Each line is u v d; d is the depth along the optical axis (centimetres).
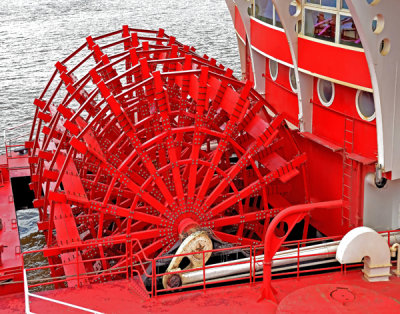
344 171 1598
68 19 7975
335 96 1614
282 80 1972
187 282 1285
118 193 1898
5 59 5728
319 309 1041
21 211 2678
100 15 8156
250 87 1662
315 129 1750
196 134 1706
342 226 1634
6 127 3884
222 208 1770
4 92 4612
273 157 1886
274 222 1119
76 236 1580
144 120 1875
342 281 1195
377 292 1091
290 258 1267
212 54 5600
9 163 2522
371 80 1344
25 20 8056
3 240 1808
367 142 1510
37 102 2238
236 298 1145
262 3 1927
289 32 1630
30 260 2325
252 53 2111
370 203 1538
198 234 1377
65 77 2092
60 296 1201
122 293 1202
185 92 1855
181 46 2392
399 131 1384
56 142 2373
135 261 1666
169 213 1708
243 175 2067
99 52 2247
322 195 1786
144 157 1662
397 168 1420
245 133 2211
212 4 8694
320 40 1548
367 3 1241
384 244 1177
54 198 1614
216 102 1767
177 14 7975
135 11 8319
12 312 1166
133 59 2017
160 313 1116
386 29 1275
